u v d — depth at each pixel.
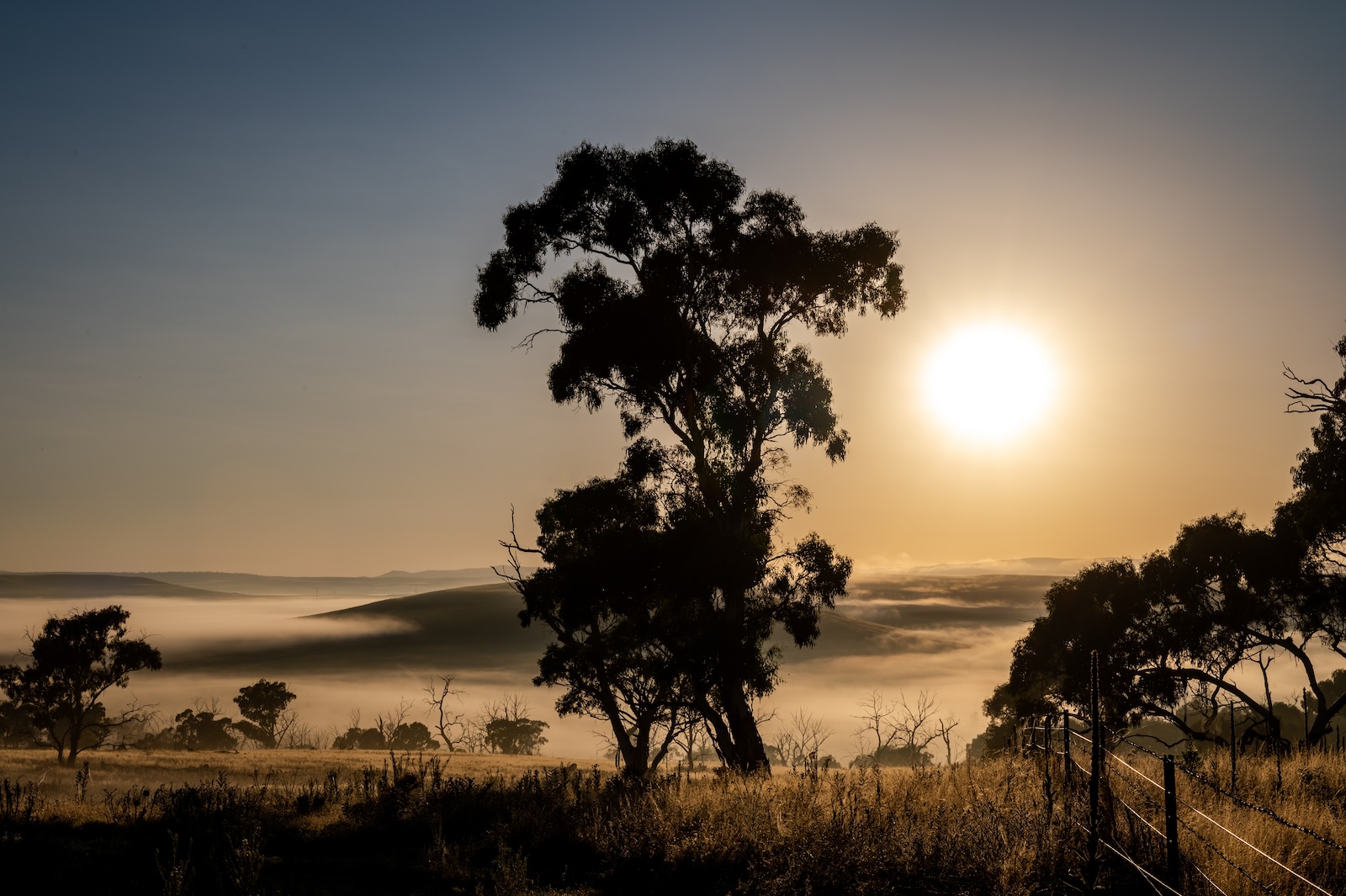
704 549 30.28
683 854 10.19
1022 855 8.68
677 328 30.77
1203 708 44.19
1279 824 8.93
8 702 104.62
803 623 31.27
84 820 13.32
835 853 9.28
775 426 32.44
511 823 12.69
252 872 9.18
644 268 32.38
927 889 8.59
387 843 12.59
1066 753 10.49
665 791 13.86
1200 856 8.32
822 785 13.38
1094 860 8.46
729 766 20.33
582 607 31.36
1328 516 38.78
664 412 32.62
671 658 29.95
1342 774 12.03
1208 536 42.41
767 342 32.81
